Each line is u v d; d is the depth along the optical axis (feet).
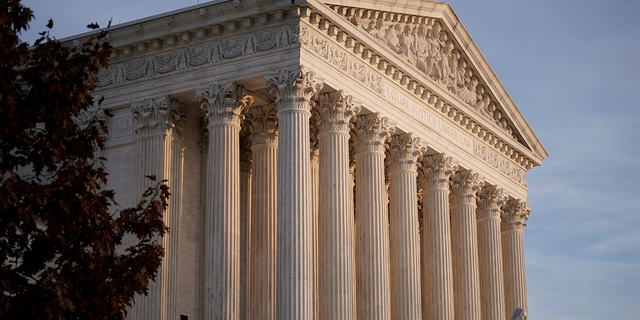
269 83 174.91
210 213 176.35
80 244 114.11
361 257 195.21
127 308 178.19
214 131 179.73
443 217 225.97
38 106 111.96
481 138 252.62
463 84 244.63
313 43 178.70
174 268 181.37
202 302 191.31
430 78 217.36
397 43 211.41
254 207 197.57
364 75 195.62
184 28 183.62
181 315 185.16
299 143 172.55
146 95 188.75
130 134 191.52
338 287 178.91
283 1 173.37
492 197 261.24
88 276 111.86
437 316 219.61
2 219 105.09
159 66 188.75
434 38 230.48
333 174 184.24
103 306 111.65
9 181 103.55
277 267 169.68
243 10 177.27
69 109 112.47
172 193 184.75
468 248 240.53
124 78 192.34
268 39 177.58
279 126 174.60
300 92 174.50
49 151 112.06
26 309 101.40
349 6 191.52
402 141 212.84
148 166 184.96
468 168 242.17
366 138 199.62
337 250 180.55
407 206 210.38
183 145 192.85
